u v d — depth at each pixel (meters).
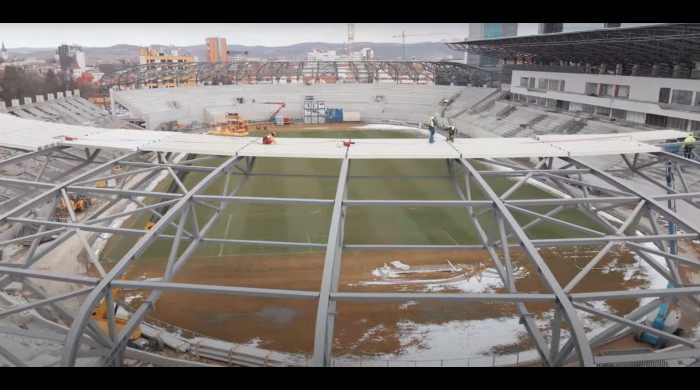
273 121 93.56
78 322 10.80
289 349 21.45
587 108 62.94
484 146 22.84
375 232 34.59
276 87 101.44
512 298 11.35
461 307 24.97
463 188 46.25
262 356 20.22
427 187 46.56
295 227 35.66
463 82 105.38
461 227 35.41
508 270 15.06
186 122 89.31
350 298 11.39
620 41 45.50
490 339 22.30
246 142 23.53
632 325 11.83
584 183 20.66
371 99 100.38
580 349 10.17
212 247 32.12
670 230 26.11
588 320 23.75
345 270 28.95
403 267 29.30
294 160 59.00
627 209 39.50
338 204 16.30
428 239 33.19
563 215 38.31
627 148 22.27
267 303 25.30
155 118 83.25
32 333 12.11
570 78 65.19
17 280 13.95
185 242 32.59
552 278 12.20
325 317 10.70
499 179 49.69
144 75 105.62
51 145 22.67
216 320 23.72
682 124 47.69
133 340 21.11
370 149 22.05
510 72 86.25
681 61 48.03
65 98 79.31
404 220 37.00
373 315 24.34
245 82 123.31
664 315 21.56
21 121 28.19
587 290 26.78
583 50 55.97
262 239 33.44
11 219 15.98
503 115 75.25
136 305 24.97
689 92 46.69
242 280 27.73
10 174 43.56
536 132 62.47
